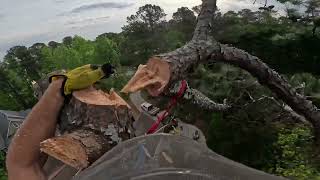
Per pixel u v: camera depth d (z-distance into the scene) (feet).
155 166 1.59
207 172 1.58
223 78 6.75
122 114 2.23
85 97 2.23
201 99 4.18
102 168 1.61
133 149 1.61
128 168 1.60
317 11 9.09
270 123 6.19
